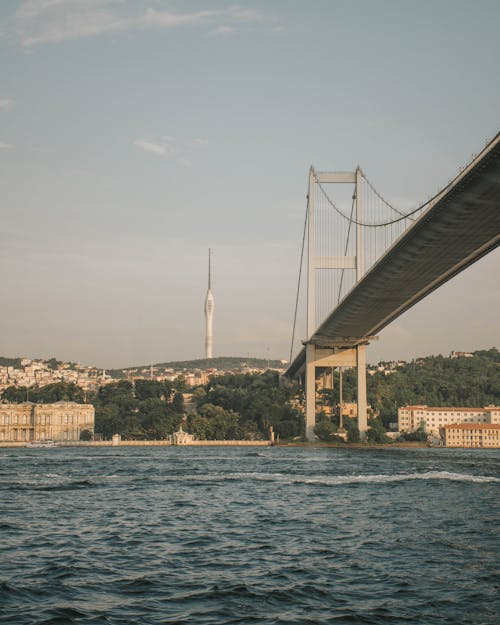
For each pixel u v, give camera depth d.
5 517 57.66
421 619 29.98
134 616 30.36
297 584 35.19
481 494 74.06
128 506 65.06
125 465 127.62
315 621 29.84
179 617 30.28
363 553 42.59
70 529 51.72
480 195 99.31
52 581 35.69
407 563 39.69
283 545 45.44
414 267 136.12
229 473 105.06
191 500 69.81
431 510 61.59
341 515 58.97
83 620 29.80
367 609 31.30
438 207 106.44
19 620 29.69
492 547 44.28
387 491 77.50
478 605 31.73
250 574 37.34
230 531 51.03
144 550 43.81
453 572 37.50
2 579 35.84
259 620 29.98
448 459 154.50
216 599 32.69
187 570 38.25
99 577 36.62
